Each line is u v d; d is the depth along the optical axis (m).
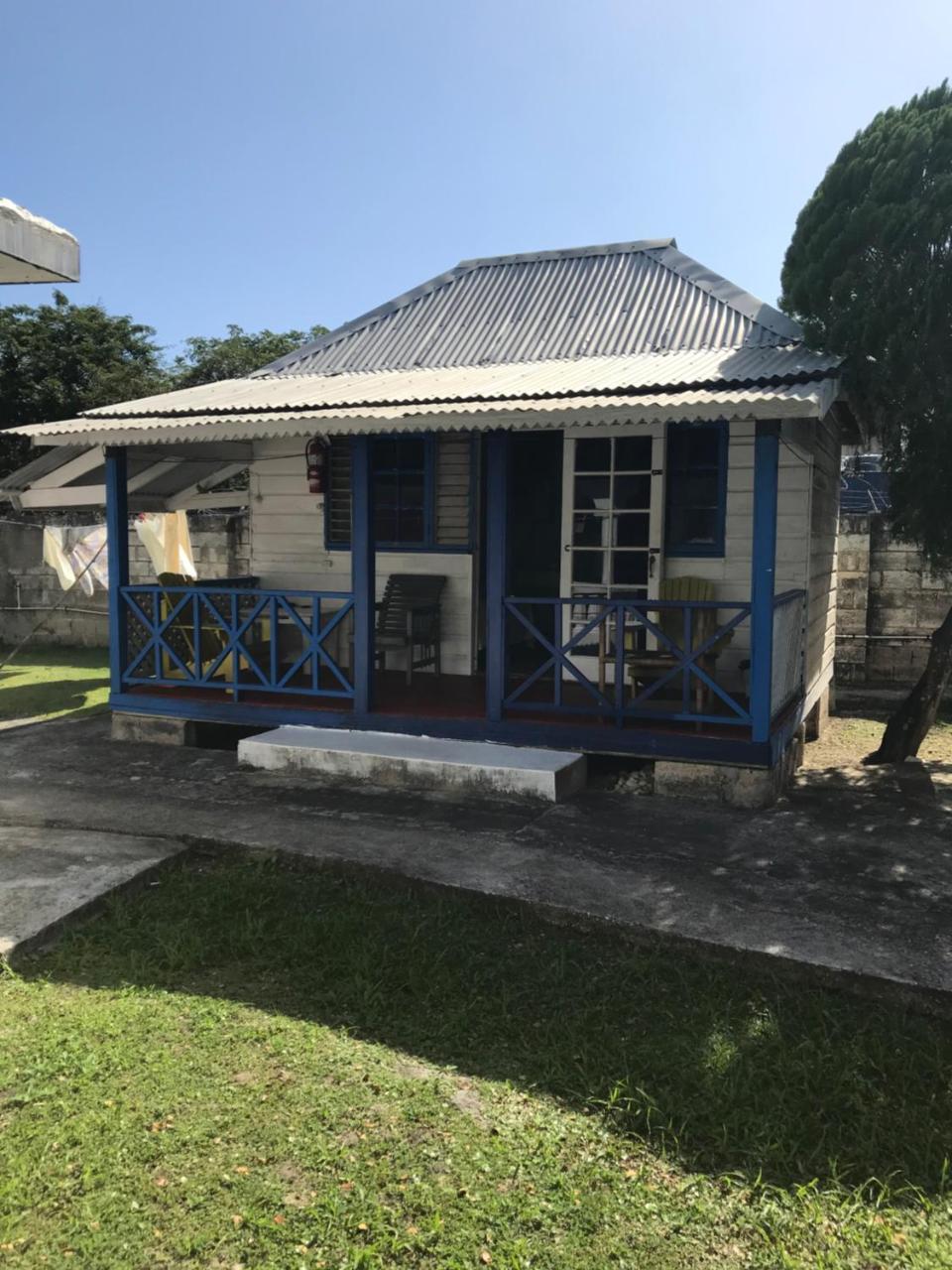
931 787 6.60
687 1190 2.77
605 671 7.36
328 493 8.49
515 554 8.60
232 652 7.41
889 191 6.22
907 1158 2.92
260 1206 2.65
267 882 4.86
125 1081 3.20
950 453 6.47
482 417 5.56
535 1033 3.56
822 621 8.60
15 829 5.62
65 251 4.07
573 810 5.86
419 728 6.82
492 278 9.66
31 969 4.00
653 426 7.15
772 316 7.78
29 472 8.69
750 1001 3.74
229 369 23.41
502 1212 2.65
